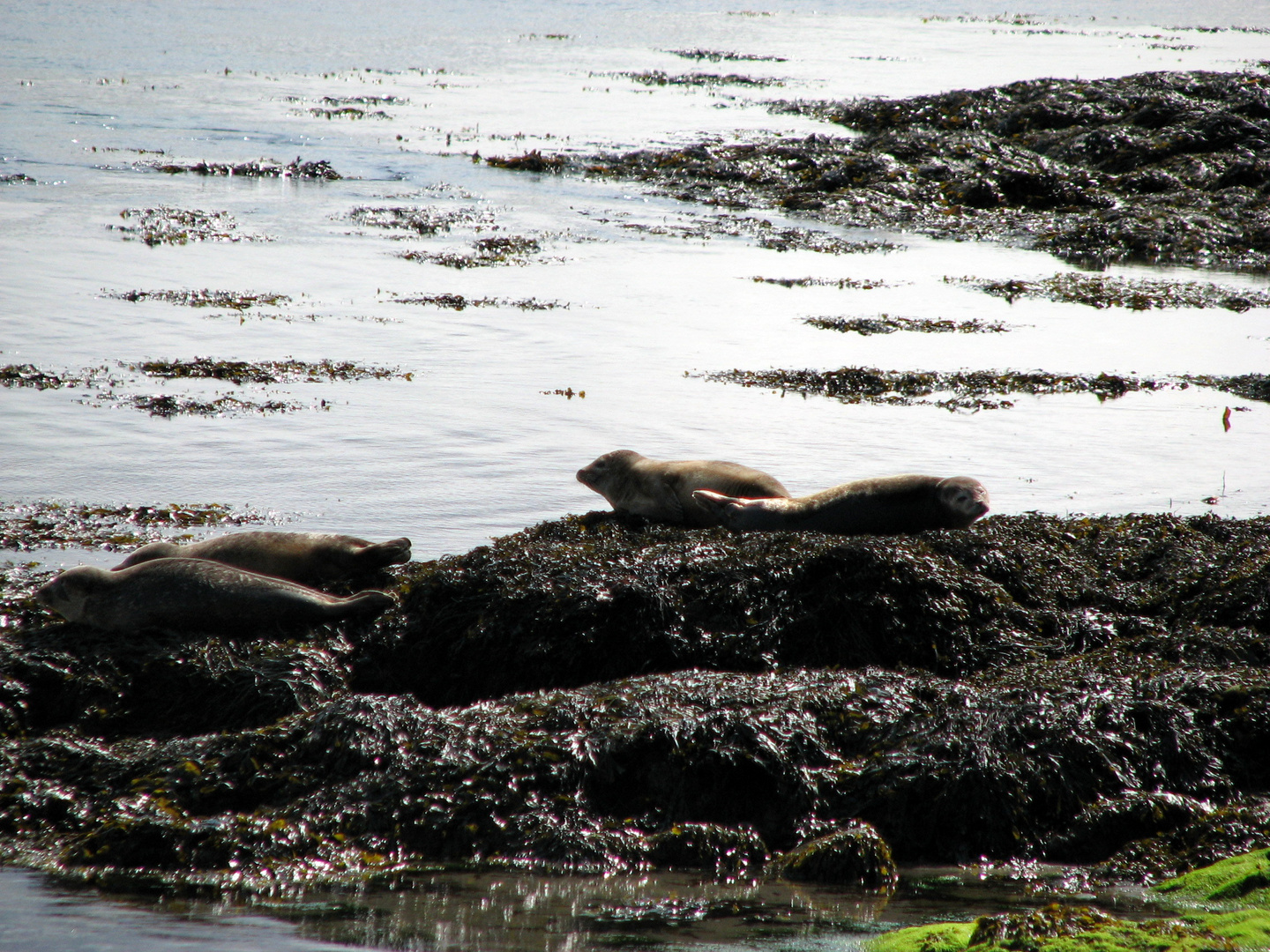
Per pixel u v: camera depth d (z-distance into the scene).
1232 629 26.05
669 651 26.02
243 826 18.78
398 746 20.44
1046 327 69.38
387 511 37.19
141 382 50.78
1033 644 26.58
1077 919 14.55
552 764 19.98
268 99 161.12
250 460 41.78
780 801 19.95
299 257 79.75
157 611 25.81
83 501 37.41
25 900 16.98
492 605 26.50
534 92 180.38
